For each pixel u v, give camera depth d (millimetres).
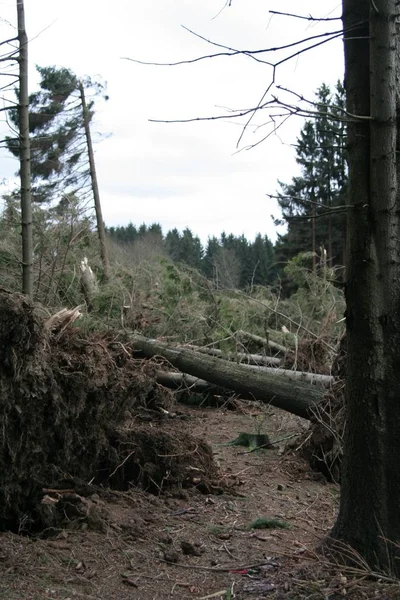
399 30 3027
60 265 9016
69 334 4453
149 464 4570
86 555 3352
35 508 3824
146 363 5320
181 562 3383
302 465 5469
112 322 7703
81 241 9688
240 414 7672
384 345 3064
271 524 4004
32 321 3707
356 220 3090
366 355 3078
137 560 3359
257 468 5426
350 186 3129
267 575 3203
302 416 5910
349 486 3156
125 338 6035
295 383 6027
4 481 3691
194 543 3652
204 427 6949
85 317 6887
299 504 4551
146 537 3674
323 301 9266
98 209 19438
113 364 4469
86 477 4340
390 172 3023
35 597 2840
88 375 4117
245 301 9133
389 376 3057
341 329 7906
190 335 8547
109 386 4348
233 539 3762
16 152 8297
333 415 5391
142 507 4148
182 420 7273
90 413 4219
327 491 4926
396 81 2998
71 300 8547
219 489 4652
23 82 6605
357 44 3100
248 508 4367
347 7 3096
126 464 4582
